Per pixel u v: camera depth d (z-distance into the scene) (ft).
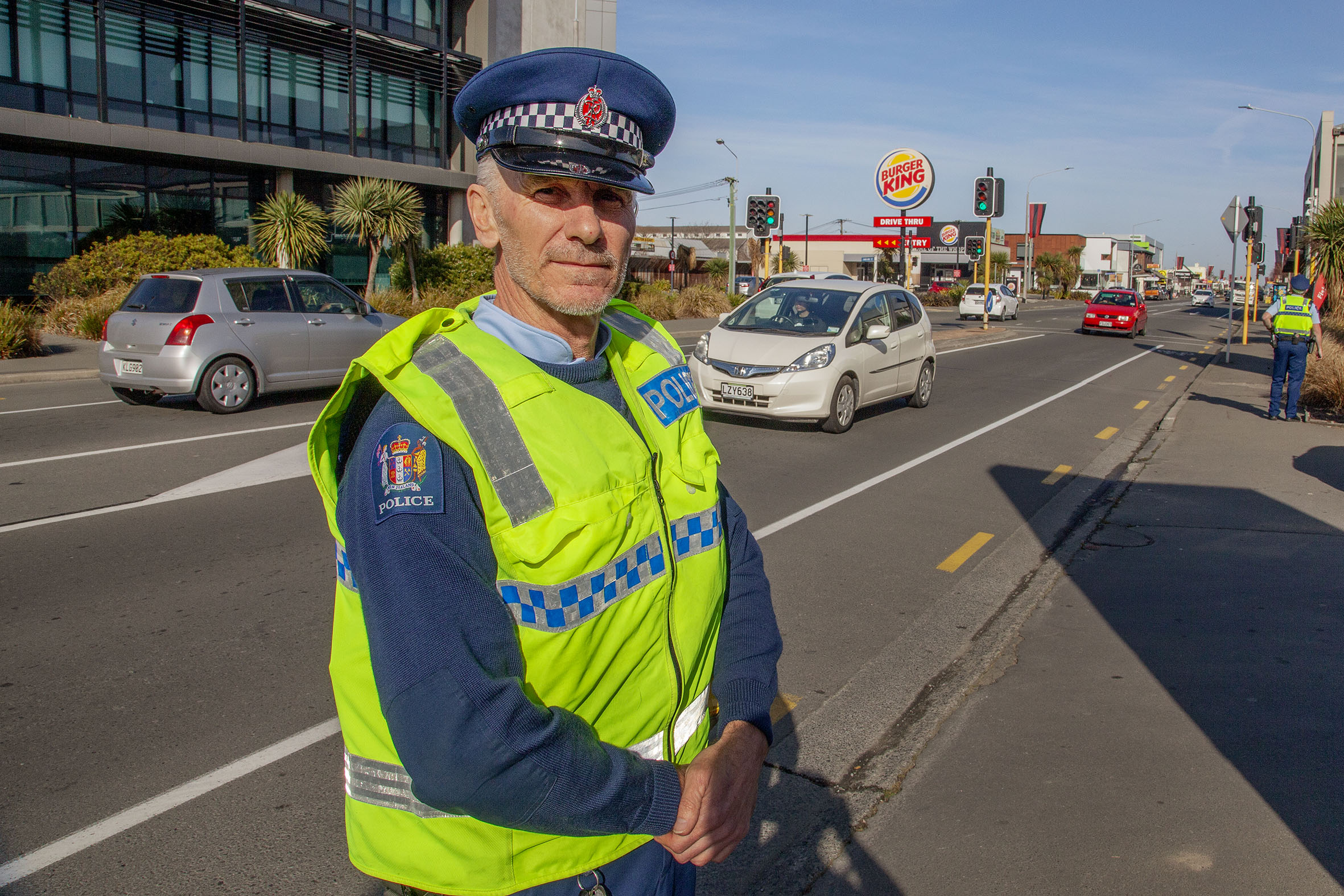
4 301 60.90
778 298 36.52
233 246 70.44
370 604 3.48
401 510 3.47
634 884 4.37
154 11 68.23
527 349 4.21
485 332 4.14
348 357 36.83
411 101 87.92
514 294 4.33
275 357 34.58
